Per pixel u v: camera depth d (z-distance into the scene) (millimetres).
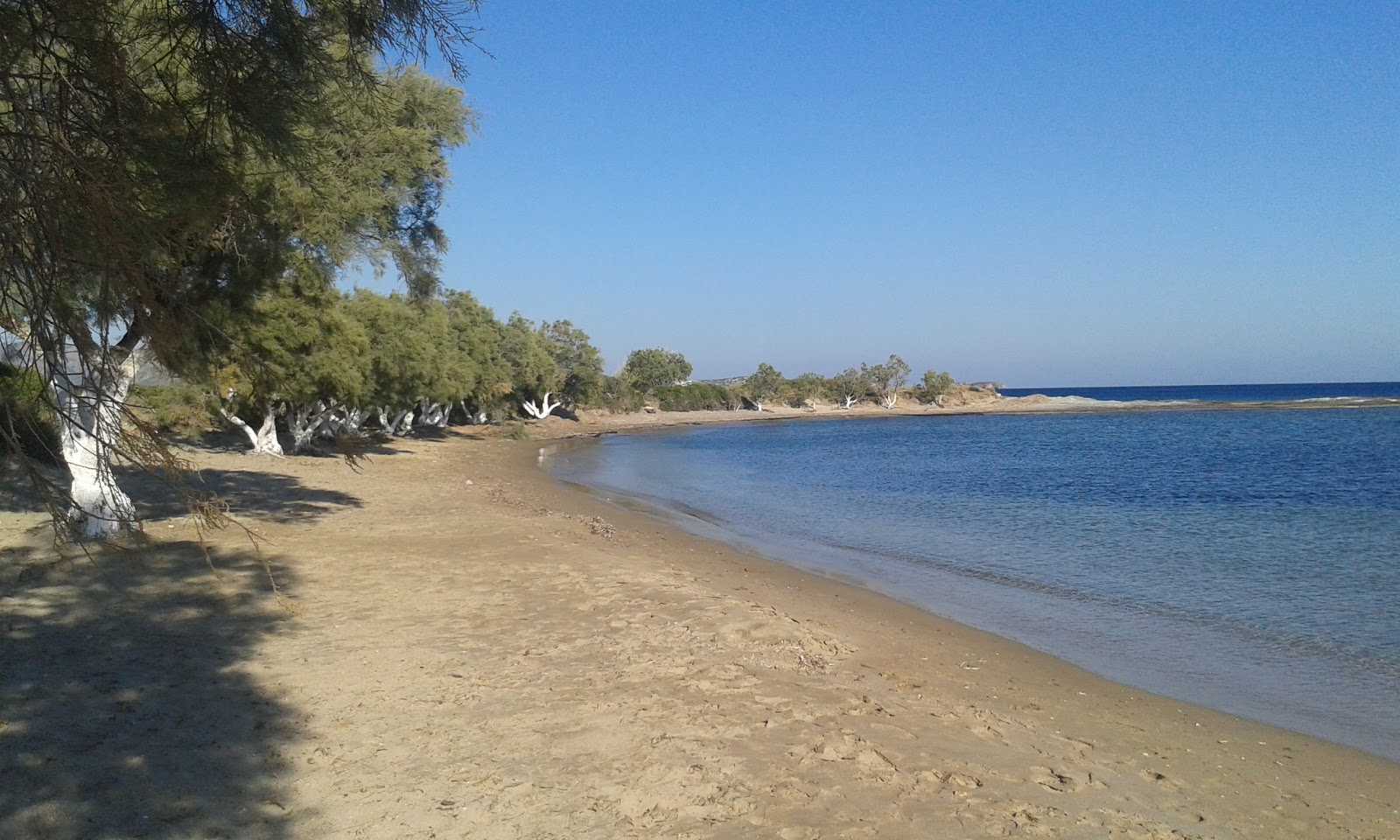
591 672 7148
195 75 4031
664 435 70375
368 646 7742
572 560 12125
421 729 5828
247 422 32750
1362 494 25734
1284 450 44969
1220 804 5551
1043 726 6871
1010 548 17250
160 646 7488
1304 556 15898
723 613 9172
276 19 4008
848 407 125062
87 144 3521
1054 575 14383
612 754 5492
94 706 5973
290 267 11336
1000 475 34562
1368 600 12273
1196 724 7332
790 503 25469
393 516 16641
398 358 30156
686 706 6406
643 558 13672
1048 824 4895
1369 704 7973
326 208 10172
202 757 5227
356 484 22578
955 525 20719
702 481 32688
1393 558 15586
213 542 12406
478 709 6234
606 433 69938
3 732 5445
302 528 14672
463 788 4969
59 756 5117
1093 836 4789
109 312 3361
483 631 8359
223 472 22656
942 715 6746
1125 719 7344
